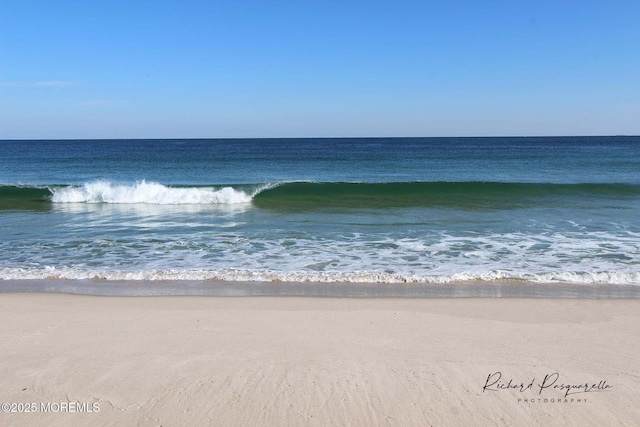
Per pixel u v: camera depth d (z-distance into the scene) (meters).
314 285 6.84
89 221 12.01
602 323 5.20
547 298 6.16
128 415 3.35
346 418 3.31
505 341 4.67
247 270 7.52
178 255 8.60
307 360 4.20
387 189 17.48
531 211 13.17
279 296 6.26
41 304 5.88
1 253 8.73
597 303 5.90
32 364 4.11
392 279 7.04
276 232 10.52
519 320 5.29
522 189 17.16
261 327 5.04
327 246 9.20
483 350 4.45
